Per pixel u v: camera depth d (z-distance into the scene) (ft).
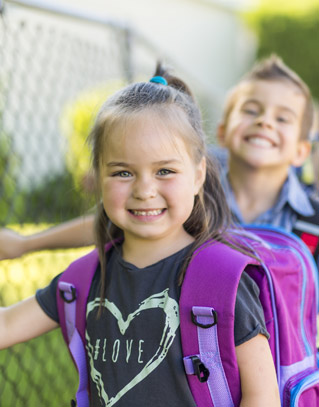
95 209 5.06
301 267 4.63
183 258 4.00
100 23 7.75
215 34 30.81
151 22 26.32
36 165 9.04
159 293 3.89
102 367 3.97
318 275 5.74
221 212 4.55
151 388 3.76
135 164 3.92
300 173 7.82
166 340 3.76
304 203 6.19
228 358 3.61
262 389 3.66
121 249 4.38
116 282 4.11
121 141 3.93
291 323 4.34
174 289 3.86
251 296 3.83
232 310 3.60
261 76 6.81
